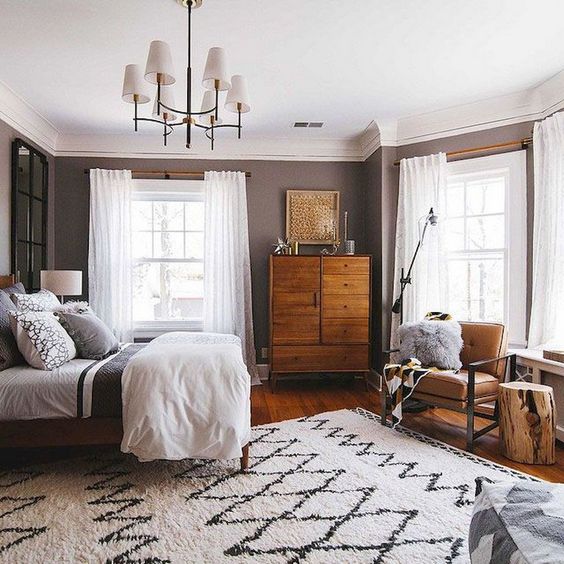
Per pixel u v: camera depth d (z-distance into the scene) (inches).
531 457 105.2
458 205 166.9
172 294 201.3
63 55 121.5
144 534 73.2
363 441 117.6
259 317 198.5
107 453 109.4
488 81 138.6
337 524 76.1
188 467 100.5
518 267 148.0
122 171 188.7
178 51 119.5
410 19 104.8
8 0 96.4
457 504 83.3
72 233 191.5
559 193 130.7
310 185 199.8
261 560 66.2
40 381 94.7
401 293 163.5
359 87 143.2
